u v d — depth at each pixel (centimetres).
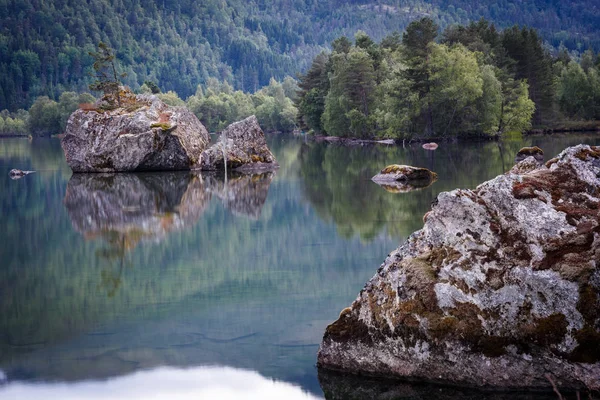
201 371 1050
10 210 2892
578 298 852
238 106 16888
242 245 2039
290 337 1185
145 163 4606
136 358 1118
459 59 7881
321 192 3312
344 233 2166
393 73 9200
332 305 1373
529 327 873
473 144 7256
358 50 9762
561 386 869
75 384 1020
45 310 1402
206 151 4684
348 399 916
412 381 952
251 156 4869
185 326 1273
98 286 1594
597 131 9688
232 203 3008
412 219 2378
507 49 10438
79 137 4641
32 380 1041
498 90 8188
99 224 2491
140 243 2116
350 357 998
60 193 3488
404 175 3716
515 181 966
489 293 895
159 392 981
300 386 969
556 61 13850
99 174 4512
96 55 5278
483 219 937
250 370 1041
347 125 9431
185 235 2238
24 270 1769
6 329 1284
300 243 2033
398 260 1000
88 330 1269
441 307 921
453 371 917
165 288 1557
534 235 906
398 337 948
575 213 920
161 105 4884
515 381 885
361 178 3950
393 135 7950
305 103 11081
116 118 4625
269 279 1614
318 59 12100
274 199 3106
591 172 987
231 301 1431
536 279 872
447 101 8031
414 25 8012
